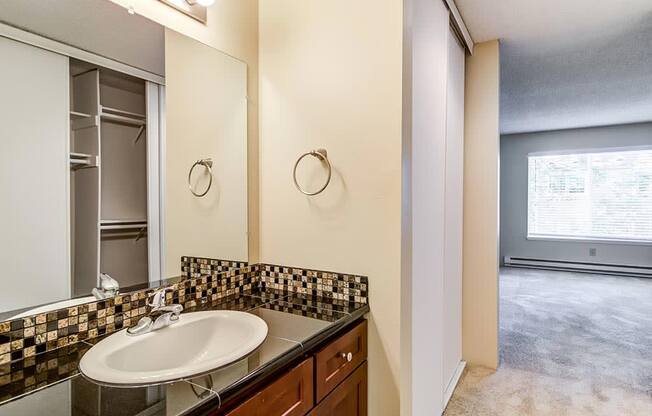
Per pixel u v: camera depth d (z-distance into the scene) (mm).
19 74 989
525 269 6434
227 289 1563
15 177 980
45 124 1042
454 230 2377
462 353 2732
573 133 6098
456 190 2420
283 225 1651
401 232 1388
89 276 1136
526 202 6535
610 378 2492
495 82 2602
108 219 1197
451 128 2266
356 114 1467
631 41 2670
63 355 980
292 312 1352
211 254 1519
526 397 2254
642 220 5730
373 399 1454
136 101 1272
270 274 1685
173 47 1373
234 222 1605
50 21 1052
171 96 1378
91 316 1106
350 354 1322
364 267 1459
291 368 1043
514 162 6617
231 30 1576
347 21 1485
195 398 759
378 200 1427
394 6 1393
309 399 1109
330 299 1522
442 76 1987
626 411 2100
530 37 2580
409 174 1455
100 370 836
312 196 1573
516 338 3236
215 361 893
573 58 3004
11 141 973
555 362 2744
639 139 5637
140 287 1278
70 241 1095
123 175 1241
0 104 952
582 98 4242
